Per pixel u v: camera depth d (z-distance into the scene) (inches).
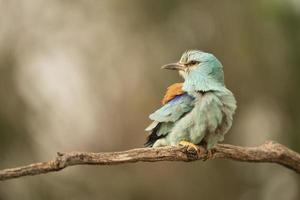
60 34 653.9
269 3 604.1
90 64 650.2
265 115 666.2
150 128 392.2
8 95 615.8
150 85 643.5
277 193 684.7
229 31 643.5
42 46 649.6
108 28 649.6
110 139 652.1
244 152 384.8
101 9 650.2
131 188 641.0
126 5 642.8
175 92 390.6
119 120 653.3
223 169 669.9
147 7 640.4
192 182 657.0
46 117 625.9
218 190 665.0
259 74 649.6
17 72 631.2
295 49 622.2
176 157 361.1
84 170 636.1
